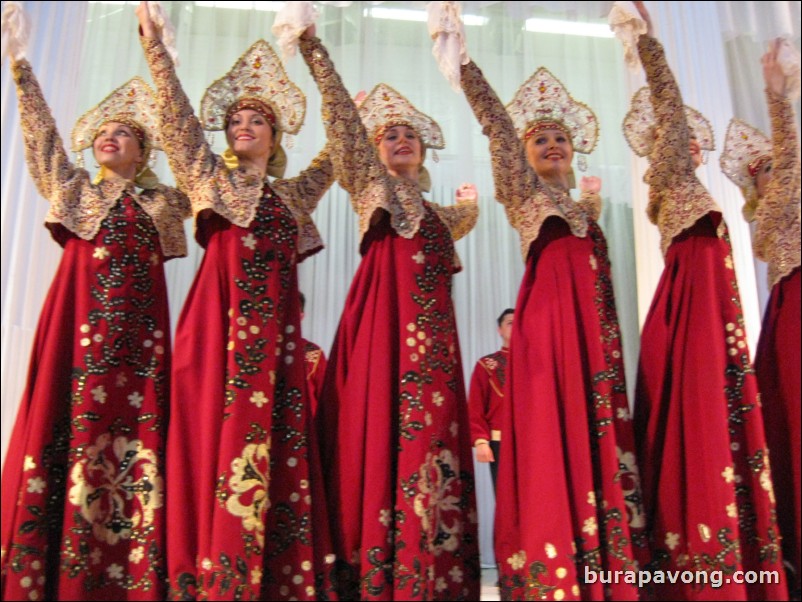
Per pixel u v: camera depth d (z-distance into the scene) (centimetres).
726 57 346
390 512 206
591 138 268
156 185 249
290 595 196
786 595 210
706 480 216
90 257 223
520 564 207
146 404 216
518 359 226
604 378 220
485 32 357
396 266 234
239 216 220
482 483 318
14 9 240
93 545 198
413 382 217
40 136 232
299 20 230
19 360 269
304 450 211
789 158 264
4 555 190
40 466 199
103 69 331
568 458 211
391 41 351
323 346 313
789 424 244
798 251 254
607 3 349
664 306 242
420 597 194
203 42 344
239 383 204
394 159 258
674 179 246
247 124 243
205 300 216
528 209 239
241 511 190
